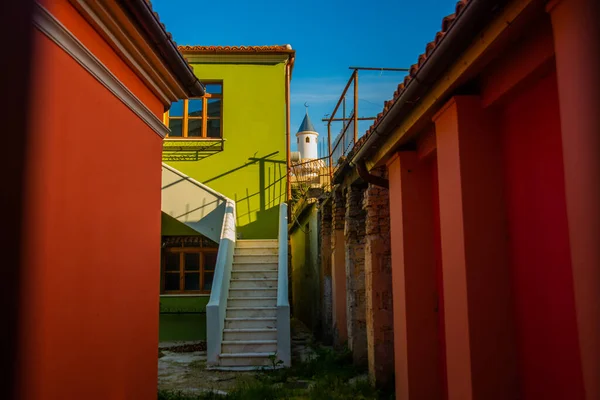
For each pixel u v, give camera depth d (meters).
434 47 3.81
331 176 11.30
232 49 15.04
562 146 3.00
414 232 5.95
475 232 4.05
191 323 13.41
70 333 3.69
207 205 13.12
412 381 5.81
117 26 4.25
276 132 15.12
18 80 3.10
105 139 4.30
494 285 4.02
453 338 4.31
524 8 2.98
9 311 3.01
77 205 3.82
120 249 4.60
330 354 10.02
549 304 3.47
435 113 4.78
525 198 3.78
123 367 4.61
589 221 2.54
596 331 2.48
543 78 3.47
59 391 3.53
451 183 4.32
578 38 2.60
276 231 14.75
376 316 7.82
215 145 15.04
